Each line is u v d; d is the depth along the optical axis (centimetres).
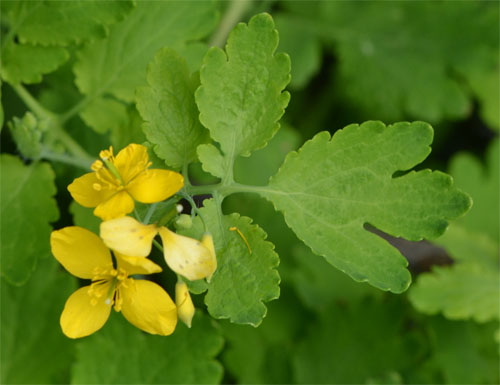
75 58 29
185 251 22
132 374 28
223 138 24
